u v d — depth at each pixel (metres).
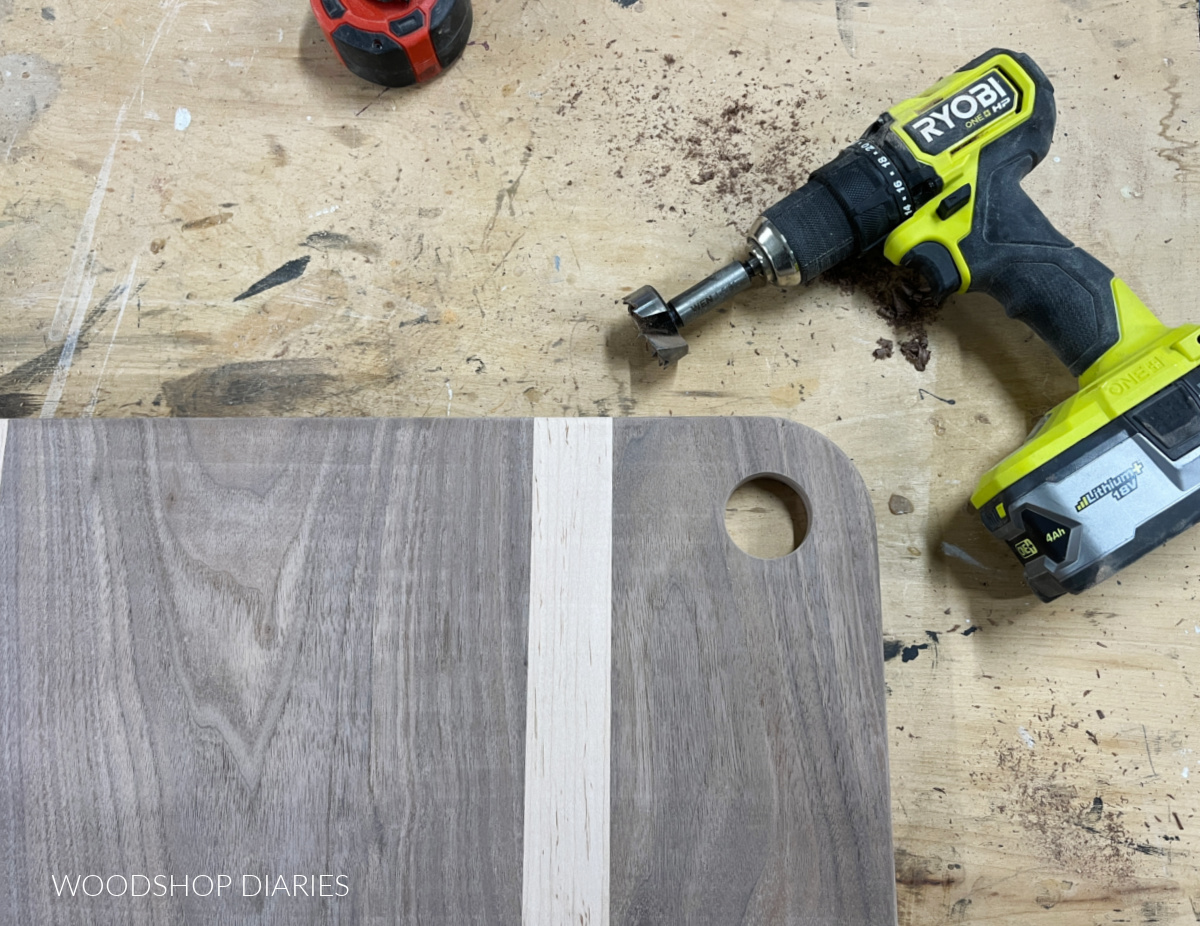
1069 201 0.82
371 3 0.78
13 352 0.79
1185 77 0.83
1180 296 0.80
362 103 0.83
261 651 0.62
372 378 0.79
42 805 0.61
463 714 0.61
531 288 0.80
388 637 0.62
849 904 0.59
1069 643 0.74
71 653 0.62
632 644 0.62
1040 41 0.84
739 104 0.83
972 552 0.76
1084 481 0.66
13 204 0.81
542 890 0.60
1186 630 0.74
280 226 0.81
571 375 0.79
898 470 0.77
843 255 0.74
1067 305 0.71
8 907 0.60
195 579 0.63
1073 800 0.72
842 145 0.83
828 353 0.79
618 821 0.60
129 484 0.64
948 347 0.79
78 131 0.83
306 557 0.63
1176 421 0.66
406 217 0.82
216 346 0.79
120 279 0.80
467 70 0.84
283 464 0.64
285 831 0.61
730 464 0.63
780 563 0.62
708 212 0.82
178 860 0.61
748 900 0.59
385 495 0.64
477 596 0.63
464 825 0.60
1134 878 0.71
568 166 0.82
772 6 0.85
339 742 0.61
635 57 0.84
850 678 0.61
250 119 0.83
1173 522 0.66
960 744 0.73
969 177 0.72
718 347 0.79
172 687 0.62
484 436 0.64
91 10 0.85
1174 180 0.82
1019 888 0.71
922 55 0.84
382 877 0.60
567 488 0.64
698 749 0.61
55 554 0.63
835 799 0.60
